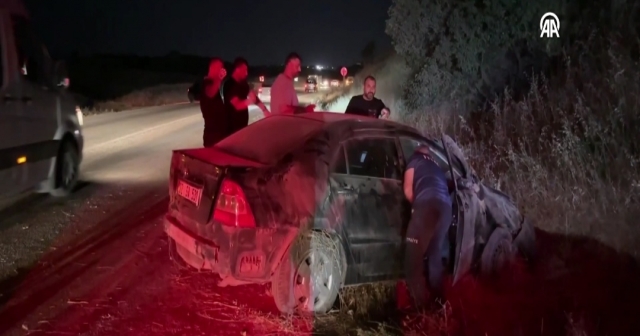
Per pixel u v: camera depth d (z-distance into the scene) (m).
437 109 14.32
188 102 37.59
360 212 5.21
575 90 10.10
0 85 7.13
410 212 5.45
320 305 5.11
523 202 7.69
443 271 5.56
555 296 5.57
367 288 5.57
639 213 6.62
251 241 4.80
